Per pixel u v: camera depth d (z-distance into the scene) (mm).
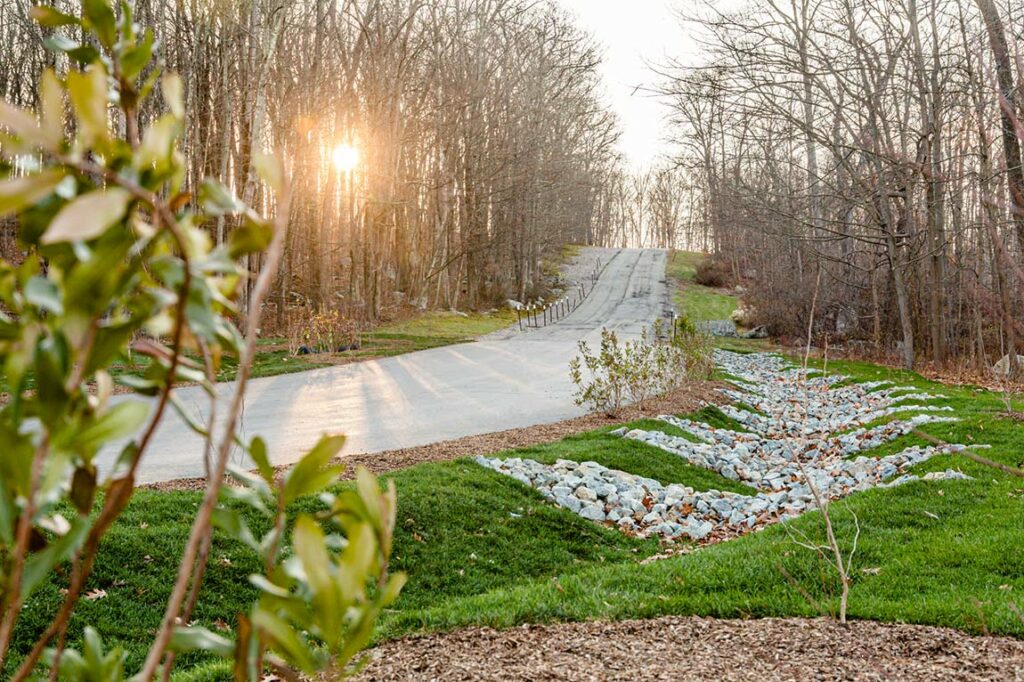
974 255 19328
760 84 17094
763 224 25141
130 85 739
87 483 748
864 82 19375
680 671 4090
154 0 24172
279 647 713
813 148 28219
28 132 526
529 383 19188
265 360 22406
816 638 4613
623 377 15562
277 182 720
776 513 9562
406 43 33219
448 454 10992
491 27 38906
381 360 23828
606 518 9156
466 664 4207
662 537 8734
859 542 6859
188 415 745
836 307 32125
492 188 40719
